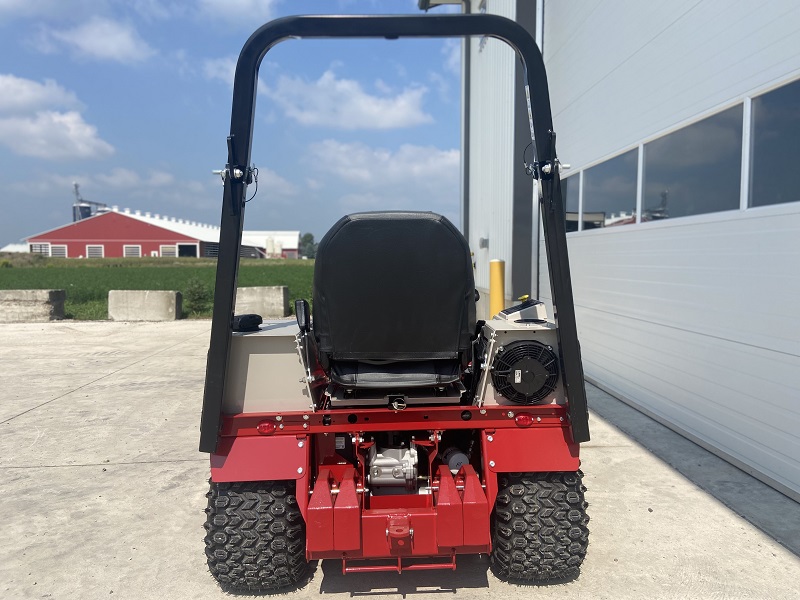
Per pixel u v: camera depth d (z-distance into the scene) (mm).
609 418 6004
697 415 5191
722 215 4754
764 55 4242
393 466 2877
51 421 6148
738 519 3748
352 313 2654
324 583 3104
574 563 2896
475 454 3078
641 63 6148
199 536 3684
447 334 2689
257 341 2820
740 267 4539
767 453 4285
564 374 2725
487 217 12695
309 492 2803
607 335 7172
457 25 2549
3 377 8297
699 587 3008
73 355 10039
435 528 2641
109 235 83188
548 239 2668
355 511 2600
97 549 3527
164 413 6445
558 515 2830
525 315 3156
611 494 4148
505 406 2844
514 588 3016
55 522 3879
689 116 5254
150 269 46656
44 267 51156
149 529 3777
